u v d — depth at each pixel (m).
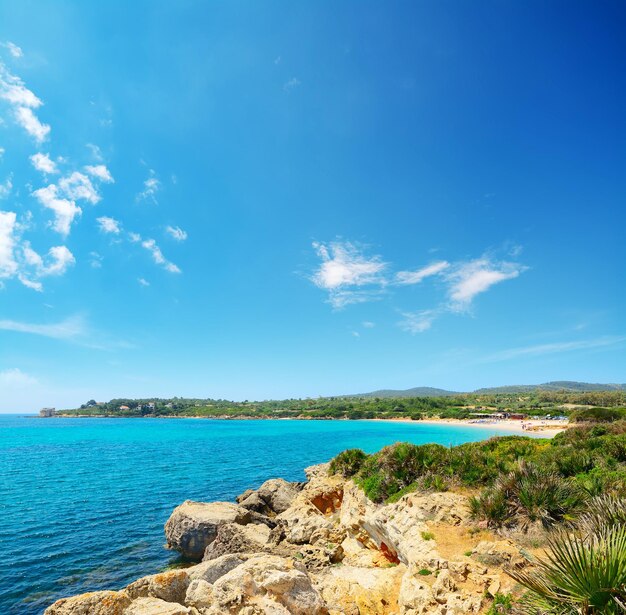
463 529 14.80
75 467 56.25
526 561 11.45
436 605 10.76
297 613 11.12
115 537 27.36
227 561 14.24
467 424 124.00
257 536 23.44
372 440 96.06
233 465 58.84
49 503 36.00
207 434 119.19
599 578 6.63
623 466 17.97
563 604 6.91
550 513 13.61
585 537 9.23
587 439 23.64
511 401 199.88
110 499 37.56
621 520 9.52
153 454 71.25
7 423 198.12
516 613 8.80
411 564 13.48
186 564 23.41
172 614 9.07
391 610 13.04
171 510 34.03
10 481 45.84
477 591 10.59
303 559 20.23
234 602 10.36
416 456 21.97
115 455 69.88
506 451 25.55
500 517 14.34
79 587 20.38
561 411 127.00
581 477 16.94
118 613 9.95
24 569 22.19
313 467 43.00
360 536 21.50
